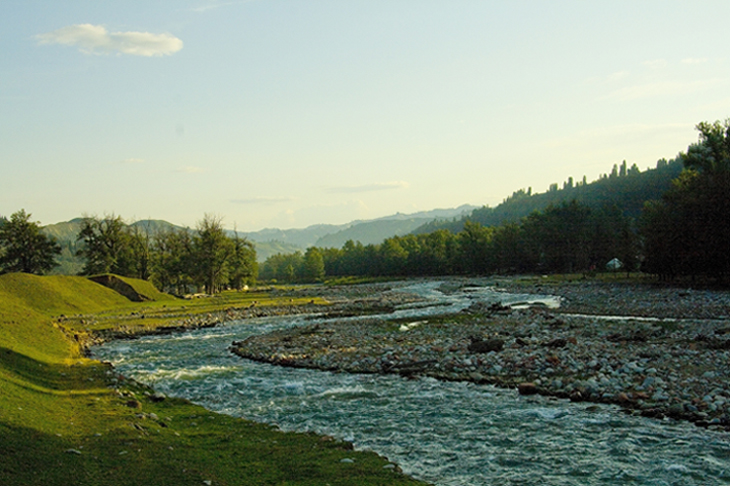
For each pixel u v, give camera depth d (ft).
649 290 241.35
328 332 142.20
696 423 57.06
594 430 56.34
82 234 383.04
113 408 62.28
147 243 425.28
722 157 267.80
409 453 50.62
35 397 60.64
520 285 362.94
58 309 215.72
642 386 70.85
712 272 240.94
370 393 75.25
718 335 110.11
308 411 66.44
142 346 129.70
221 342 134.10
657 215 282.56
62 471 38.45
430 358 96.53
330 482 41.73
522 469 46.37
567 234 505.25
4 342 86.74
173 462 43.42
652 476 44.37
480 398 70.90
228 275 437.58
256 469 44.37
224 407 69.62
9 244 369.30
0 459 38.22
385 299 280.51
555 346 99.76
